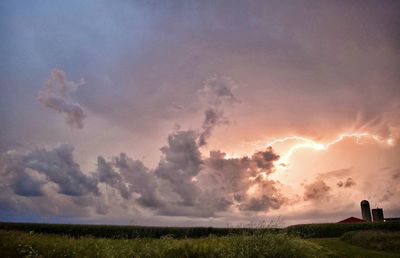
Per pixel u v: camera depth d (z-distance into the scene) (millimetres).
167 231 35375
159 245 15414
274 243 15266
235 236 16516
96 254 14008
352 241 26625
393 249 22453
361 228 39312
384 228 39531
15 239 14602
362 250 22328
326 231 39312
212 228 34656
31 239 15094
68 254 13547
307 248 16578
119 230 36156
